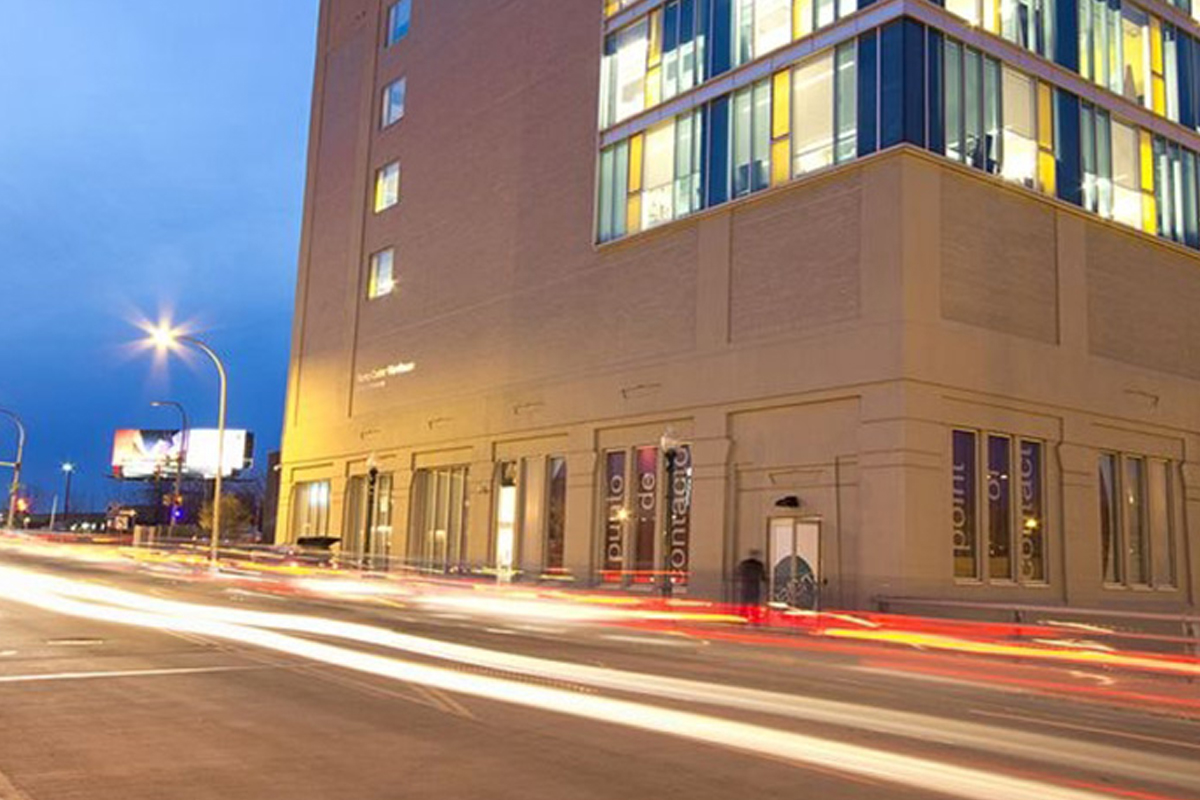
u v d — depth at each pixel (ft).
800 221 90.53
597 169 113.91
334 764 26.43
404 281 148.25
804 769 26.68
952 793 24.36
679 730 31.76
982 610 80.38
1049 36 97.30
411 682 41.06
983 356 85.51
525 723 32.50
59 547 209.36
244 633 59.16
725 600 91.45
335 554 143.54
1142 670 57.21
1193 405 104.01
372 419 150.00
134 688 38.32
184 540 238.68
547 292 119.14
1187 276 106.93
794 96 93.40
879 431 81.10
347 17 175.94
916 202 83.30
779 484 89.66
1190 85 110.83
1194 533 101.91
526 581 116.88
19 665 43.96
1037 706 41.55
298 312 176.14
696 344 98.58
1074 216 96.17
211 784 24.14
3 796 22.79
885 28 86.48
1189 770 28.07
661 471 101.71
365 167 161.99
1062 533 89.76
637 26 112.78
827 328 86.43
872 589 79.66
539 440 118.52
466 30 142.92
